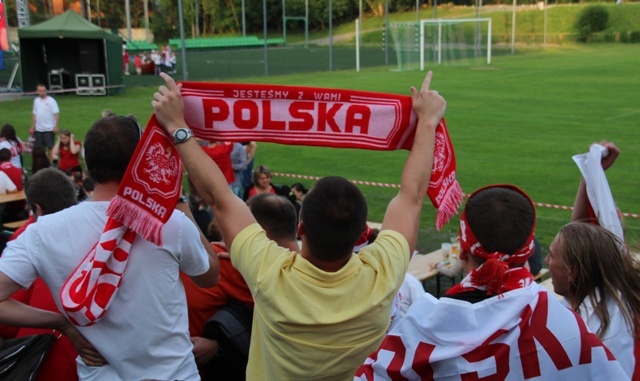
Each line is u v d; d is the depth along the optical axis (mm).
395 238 2541
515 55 49500
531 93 27625
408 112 2633
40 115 17219
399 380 2213
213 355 3457
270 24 71000
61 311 2764
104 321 2701
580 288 2861
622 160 15102
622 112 22312
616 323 2762
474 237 2281
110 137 2730
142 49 50594
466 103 25156
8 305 2699
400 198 2619
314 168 15141
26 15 31703
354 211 2355
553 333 2162
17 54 32000
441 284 8336
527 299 2178
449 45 46969
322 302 2369
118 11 60031
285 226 3418
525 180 13656
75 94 29359
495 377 2141
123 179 2441
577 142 17547
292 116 2586
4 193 10633
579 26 59625
